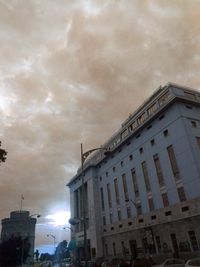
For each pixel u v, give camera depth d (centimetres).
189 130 4200
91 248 6494
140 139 5316
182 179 4041
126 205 5525
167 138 4516
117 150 6222
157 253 4316
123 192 5728
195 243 3644
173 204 4144
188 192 3888
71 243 7381
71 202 8494
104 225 6397
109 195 6406
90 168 7294
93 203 6794
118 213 5831
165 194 4378
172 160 4334
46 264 7069
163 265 2317
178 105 4403
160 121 4759
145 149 5100
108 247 6012
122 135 6072
